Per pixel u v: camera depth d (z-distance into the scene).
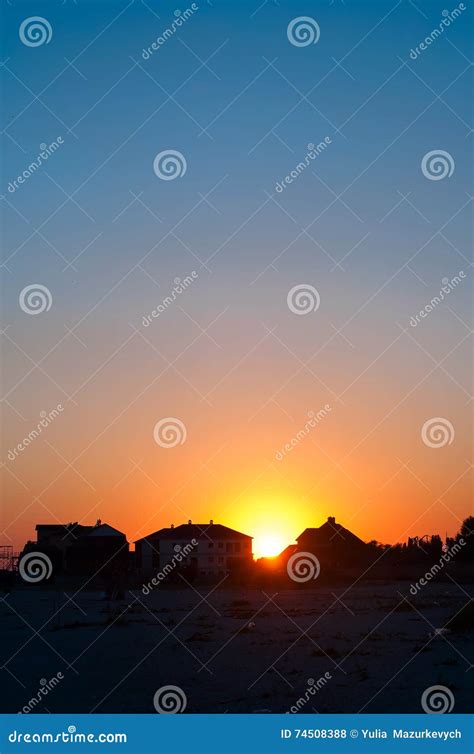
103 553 83.38
